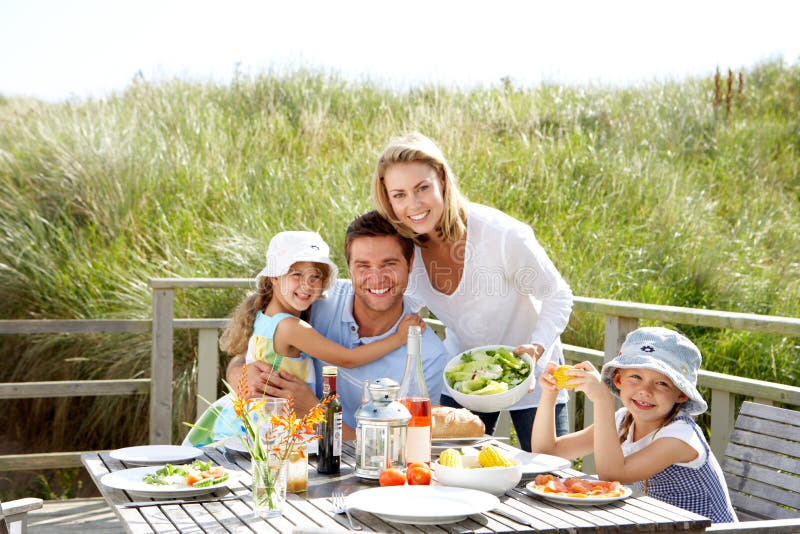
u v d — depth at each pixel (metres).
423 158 2.64
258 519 1.71
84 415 5.61
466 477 1.90
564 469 2.15
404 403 2.09
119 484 1.94
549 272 2.89
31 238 6.07
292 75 8.88
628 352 2.36
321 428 2.12
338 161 7.39
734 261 5.96
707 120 8.48
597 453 2.17
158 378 4.39
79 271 5.89
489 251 2.84
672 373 2.27
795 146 8.16
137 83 8.38
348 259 2.74
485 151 7.48
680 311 3.15
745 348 4.77
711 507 2.24
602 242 6.05
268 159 7.34
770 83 9.25
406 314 2.87
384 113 8.52
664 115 8.55
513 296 2.93
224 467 2.18
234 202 6.64
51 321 4.28
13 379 5.64
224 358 5.39
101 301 5.69
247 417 1.77
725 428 3.14
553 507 1.81
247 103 8.51
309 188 6.66
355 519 1.71
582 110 8.58
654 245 6.10
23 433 5.67
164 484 1.93
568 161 7.25
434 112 8.24
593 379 2.19
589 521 1.68
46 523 3.84
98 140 6.89
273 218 6.29
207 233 6.30
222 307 5.44
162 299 4.39
